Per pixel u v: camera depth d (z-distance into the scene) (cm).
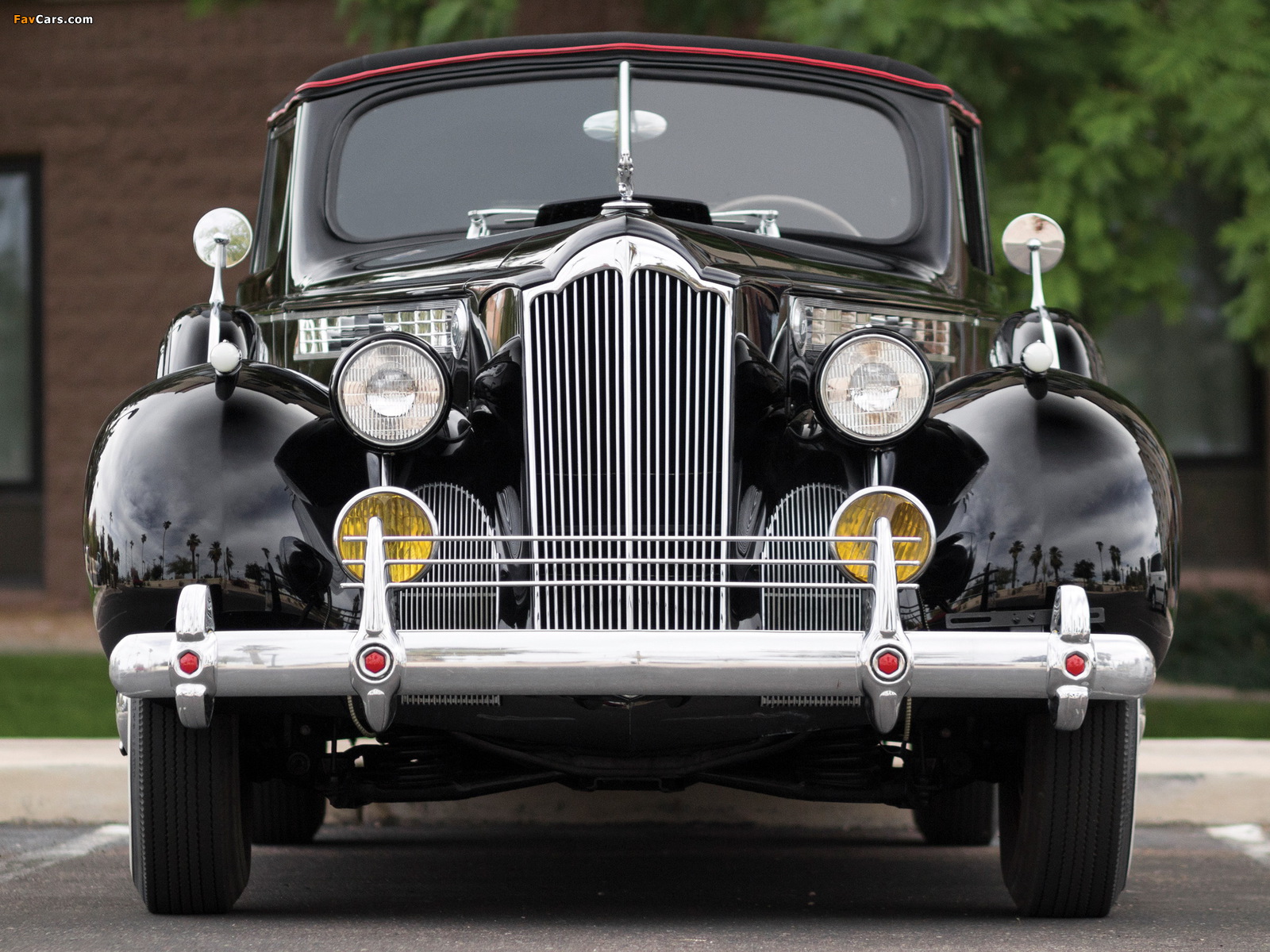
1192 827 1482
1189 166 2066
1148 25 1970
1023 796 978
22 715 2055
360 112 1259
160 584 878
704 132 1235
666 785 1008
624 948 895
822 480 961
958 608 889
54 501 3319
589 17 2794
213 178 3294
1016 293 1983
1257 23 2005
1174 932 961
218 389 933
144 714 933
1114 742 934
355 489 920
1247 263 2061
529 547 915
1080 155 1939
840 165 1249
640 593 909
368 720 842
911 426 907
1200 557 3278
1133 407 963
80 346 3322
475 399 969
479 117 1238
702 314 941
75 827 1477
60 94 3316
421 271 1081
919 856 1334
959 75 1894
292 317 1122
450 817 1516
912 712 927
